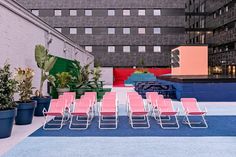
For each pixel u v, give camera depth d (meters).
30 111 9.65
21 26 11.88
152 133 8.27
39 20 14.48
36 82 13.93
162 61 45.59
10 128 7.79
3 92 7.73
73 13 45.69
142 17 45.53
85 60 34.59
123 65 45.50
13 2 10.75
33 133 8.27
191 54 24.25
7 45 10.31
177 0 45.59
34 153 6.25
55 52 18.34
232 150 6.48
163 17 45.56
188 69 24.23
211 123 9.81
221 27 45.22
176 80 18.00
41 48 11.74
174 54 27.31
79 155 6.10
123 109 13.43
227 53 40.59
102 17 45.41
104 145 6.92
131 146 6.82
